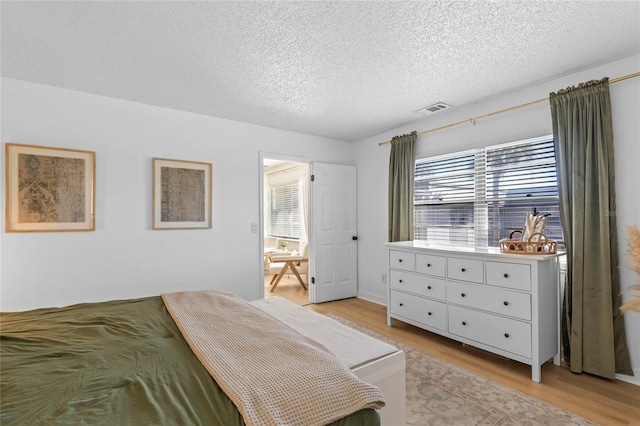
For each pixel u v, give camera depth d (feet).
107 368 3.86
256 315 5.82
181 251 10.91
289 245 21.70
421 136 12.15
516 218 9.62
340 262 14.74
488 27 6.14
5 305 8.29
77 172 9.18
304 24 6.04
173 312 5.90
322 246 14.23
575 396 6.67
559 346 8.14
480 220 10.49
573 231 7.80
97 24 6.04
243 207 12.21
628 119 7.30
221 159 11.73
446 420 5.88
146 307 6.37
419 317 10.08
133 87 9.01
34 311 6.05
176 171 10.78
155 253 10.43
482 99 9.93
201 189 11.27
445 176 11.57
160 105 10.43
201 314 5.82
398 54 7.15
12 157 8.37
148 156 10.34
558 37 6.48
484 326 8.33
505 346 7.88
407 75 8.20
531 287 7.40
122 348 4.41
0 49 6.97
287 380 3.51
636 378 7.14
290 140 13.50
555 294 8.09
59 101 8.99
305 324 6.07
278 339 4.71
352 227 15.14
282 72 8.04
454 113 10.96
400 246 10.64
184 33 6.34
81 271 9.25
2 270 8.28
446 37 6.47
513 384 7.18
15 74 8.19
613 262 7.35
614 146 7.46
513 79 8.46
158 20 5.92
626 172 7.32
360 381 3.71
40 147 8.69
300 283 17.76
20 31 6.26
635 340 7.20
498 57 7.29
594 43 6.71
